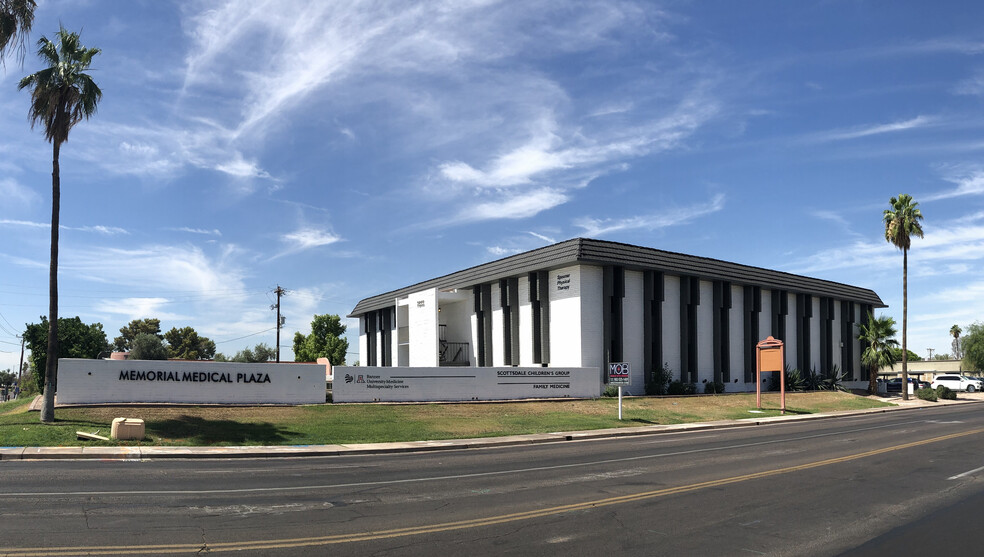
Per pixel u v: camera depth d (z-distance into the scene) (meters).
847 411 37.75
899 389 56.78
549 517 10.05
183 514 9.88
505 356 40.66
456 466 15.95
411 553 7.99
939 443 20.91
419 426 24.31
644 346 38.28
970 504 11.17
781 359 35.25
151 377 24.77
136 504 10.52
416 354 43.94
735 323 44.16
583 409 30.89
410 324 44.88
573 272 36.69
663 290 39.50
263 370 26.70
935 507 10.92
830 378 50.47
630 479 13.77
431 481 13.49
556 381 33.84
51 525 8.93
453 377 30.80
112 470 14.23
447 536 8.84
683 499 11.54
